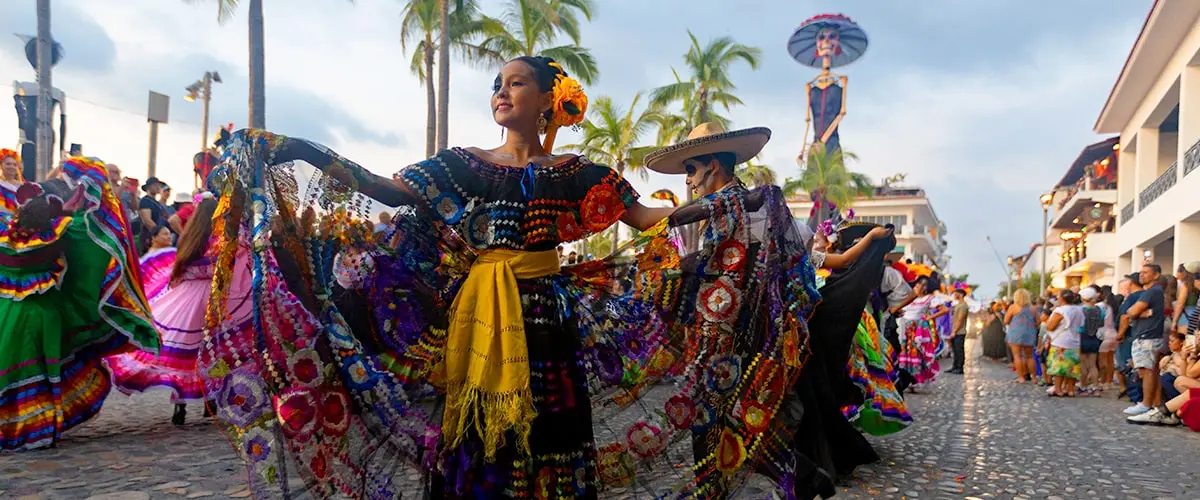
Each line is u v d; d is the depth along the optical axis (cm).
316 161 192
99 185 418
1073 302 948
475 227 201
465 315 196
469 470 189
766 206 236
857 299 345
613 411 225
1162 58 1597
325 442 188
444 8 1656
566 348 203
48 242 387
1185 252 1482
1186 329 693
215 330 183
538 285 201
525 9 1998
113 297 418
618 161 2361
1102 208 2656
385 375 198
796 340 234
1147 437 578
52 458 363
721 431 231
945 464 434
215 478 334
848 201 2831
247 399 183
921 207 5003
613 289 232
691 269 237
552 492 192
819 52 2895
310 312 191
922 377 908
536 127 212
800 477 306
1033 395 902
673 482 227
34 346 388
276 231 191
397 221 206
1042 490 380
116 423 463
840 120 2831
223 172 184
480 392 187
